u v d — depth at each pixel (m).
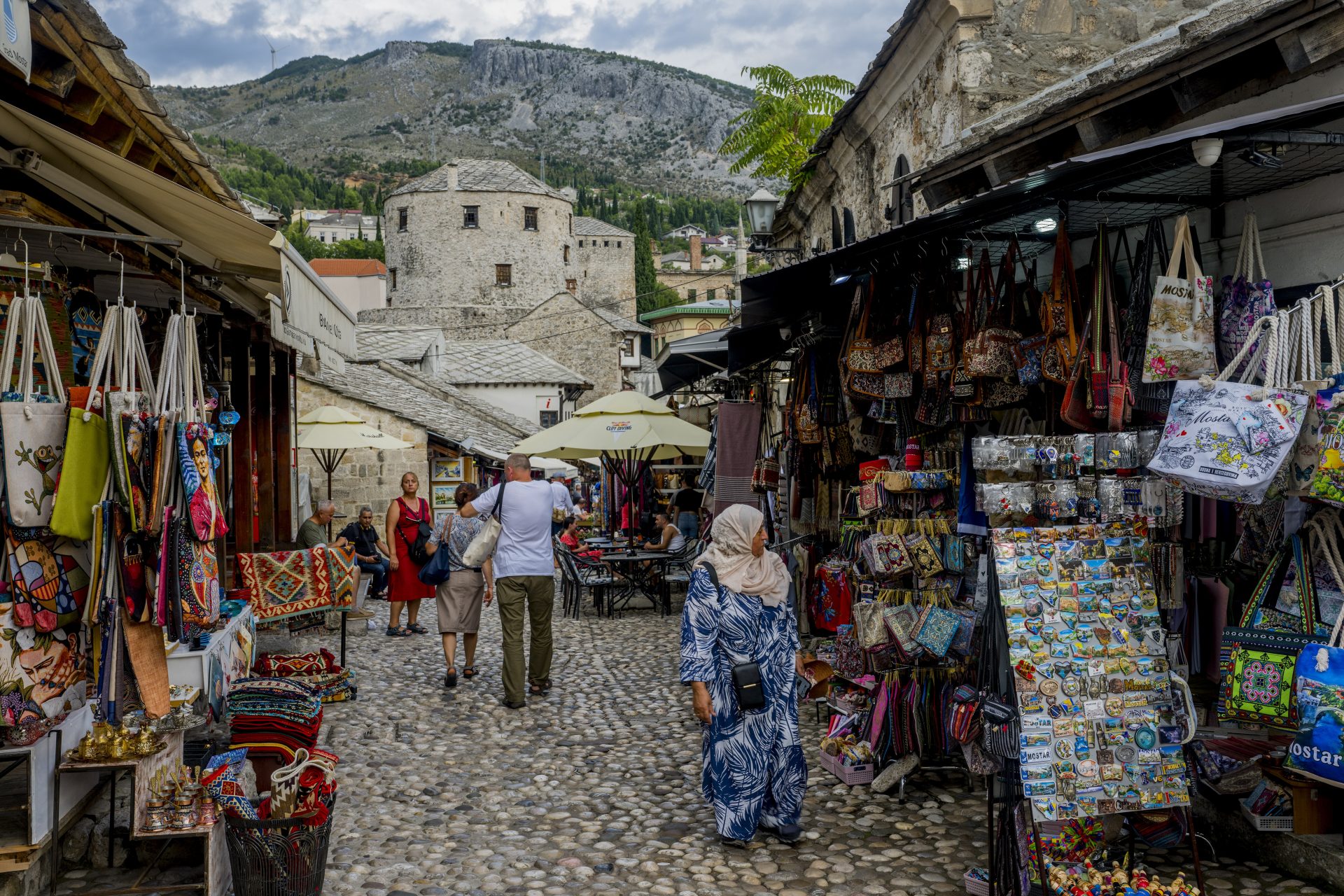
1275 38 4.01
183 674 5.14
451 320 59.06
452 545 8.70
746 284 6.41
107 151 4.21
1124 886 3.71
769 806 4.90
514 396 38.25
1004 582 3.87
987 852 4.55
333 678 8.12
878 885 4.30
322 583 8.20
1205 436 3.45
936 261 5.68
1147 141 3.55
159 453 3.97
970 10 8.13
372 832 5.07
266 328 10.16
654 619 12.89
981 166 5.88
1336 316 3.54
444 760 6.38
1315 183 4.27
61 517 3.84
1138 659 3.84
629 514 14.62
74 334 5.15
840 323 6.91
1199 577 4.81
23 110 4.05
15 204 4.18
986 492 4.26
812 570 8.22
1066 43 8.18
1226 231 4.75
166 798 4.18
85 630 4.15
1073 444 4.28
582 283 81.69
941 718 5.47
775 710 4.85
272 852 3.87
